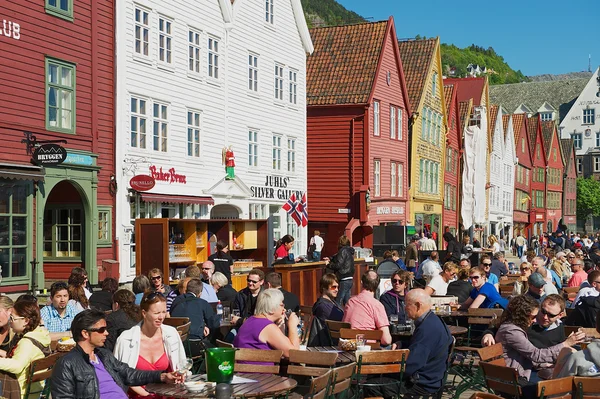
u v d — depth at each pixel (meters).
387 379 9.86
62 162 20.92
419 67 49.16
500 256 23.89
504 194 73.44
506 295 18.53
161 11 26.20
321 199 40.34
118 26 24.11
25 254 20.36
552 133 89.69
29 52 20.59
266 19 33.66
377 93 41.06
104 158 23.59
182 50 27.47
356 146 39.81
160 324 8.59
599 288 14.43
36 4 20.89
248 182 31.81
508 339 9.54
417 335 9.90
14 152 19.95
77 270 13.02
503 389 8.32
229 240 24.52
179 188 27.02
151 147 25.56
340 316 13.08
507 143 74.38
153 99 25.73
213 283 16.05
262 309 9.67
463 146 59.94
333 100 39.97
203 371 12.35
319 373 8.83
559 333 9.89
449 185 56.97
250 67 32.22
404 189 45.62
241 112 31.39
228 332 13.70
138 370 7.89
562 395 7.75
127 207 24.34
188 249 22.98
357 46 41.84
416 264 31.28
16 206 20.11
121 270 24.03
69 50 22.19
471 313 13.53
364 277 12.30
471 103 60.50
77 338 7.34
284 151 35.16
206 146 28.88
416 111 47.12
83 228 22.70
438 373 9.84
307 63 41.94
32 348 8.68
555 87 112.00
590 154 101.56
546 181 88.31
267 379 8.11
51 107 21.45
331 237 40.34
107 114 23.83
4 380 8.52
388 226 39.22
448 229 53.62
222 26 30.12
